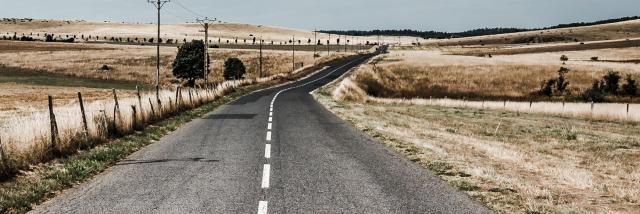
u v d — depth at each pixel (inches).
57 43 6294.3
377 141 577.0
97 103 699.4
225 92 1683.1
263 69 4367.6
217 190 325.7
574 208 288.7
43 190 326.3
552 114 1412.4
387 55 5054.1
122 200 302.4
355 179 360.2
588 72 3019.2
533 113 1440.7
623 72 2974.9
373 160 443.8
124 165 423.2
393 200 300.4
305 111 1032.8
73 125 505.4
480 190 329.7
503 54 5905.5
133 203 294.7
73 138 491.2
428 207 285.3
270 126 734.5
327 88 2139.5
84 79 3319.4
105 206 288.8
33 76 3316.9
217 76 3976.4
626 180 402.3
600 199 319.0
